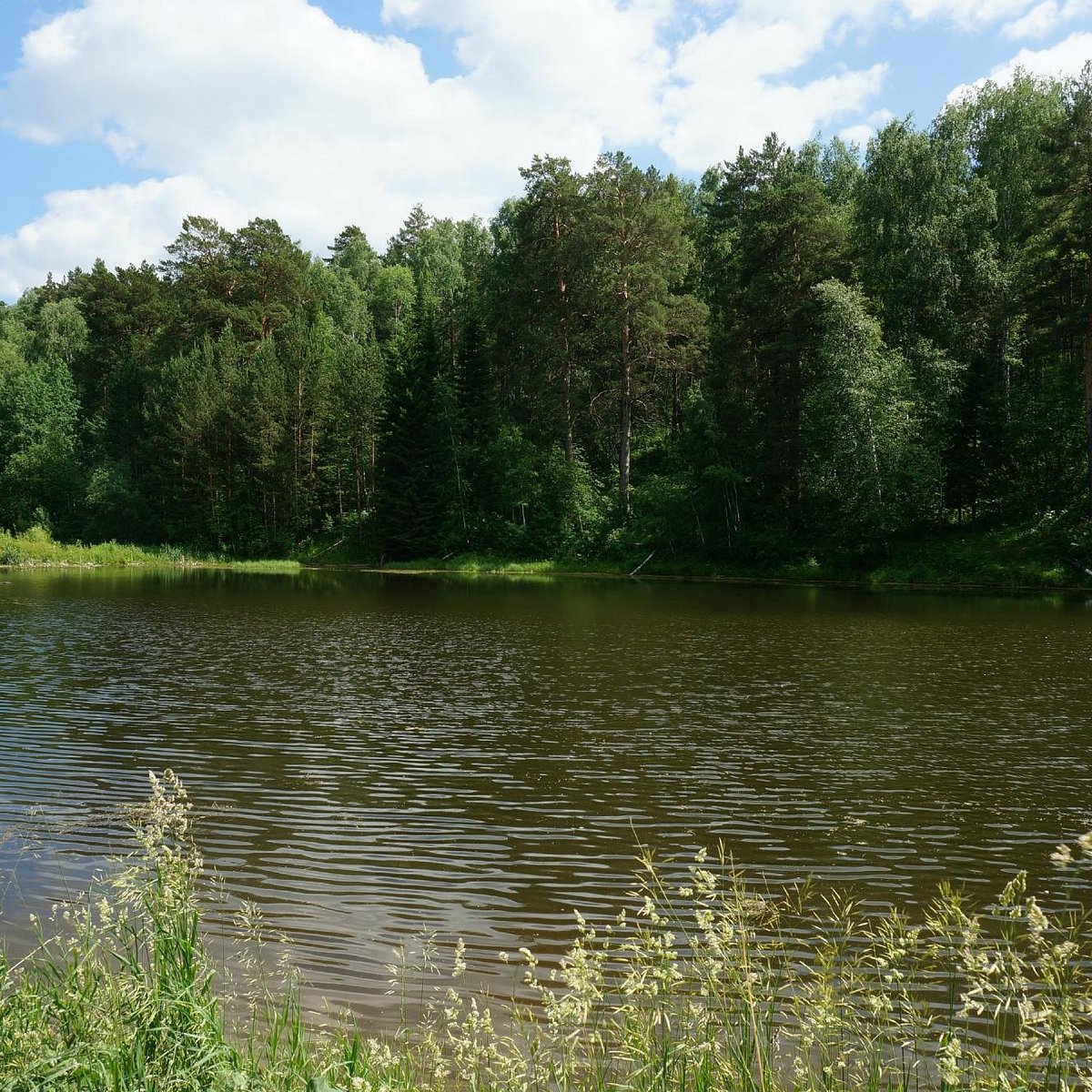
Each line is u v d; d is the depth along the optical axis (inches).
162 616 1178.6
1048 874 346.3
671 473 2256.4
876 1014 209.2
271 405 2758.4
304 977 262.7
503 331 2522.1
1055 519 1790.1
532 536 2432.3
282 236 3383.4
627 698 661.3
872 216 2225.6
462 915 310.5
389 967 270.5
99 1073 156.7
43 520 2878.9
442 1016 240.5
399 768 483.2
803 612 1245.1
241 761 494.6
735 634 1010.1
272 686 700.0
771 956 274.5
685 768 486.0
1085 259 1646.2
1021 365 2065.7
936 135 2206.0
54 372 3331.7
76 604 1339.8
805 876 344.5
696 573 2124.8
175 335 3189.0
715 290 2524.6
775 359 2032.5
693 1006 209.9
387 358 2785.4
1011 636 986.1
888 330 2153.1
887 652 874.1
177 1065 161.0
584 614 1226.6
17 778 457.4
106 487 2824.8
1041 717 601.0
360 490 2849.4
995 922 301.9
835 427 1844.2
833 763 494.0
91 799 426.3
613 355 2301.9
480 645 924.0
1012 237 2135.8
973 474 1899.6
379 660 827.4
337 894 326.3
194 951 205.5
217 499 2819.9
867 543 1900.8
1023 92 2278.5
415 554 2546.8
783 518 2113.7
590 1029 227.9
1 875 335.0
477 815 411.2
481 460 2539.4
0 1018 174.1
